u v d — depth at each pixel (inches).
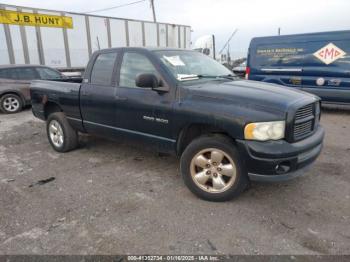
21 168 175.0
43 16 515.2
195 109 125.5
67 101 188.7
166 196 135.7
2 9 468.1
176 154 142.2
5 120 321.7
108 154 196.5
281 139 113.9
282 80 329.1
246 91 126.7
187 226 111.3
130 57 156.9
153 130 144.7
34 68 384.5
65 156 195.0
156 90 138.4
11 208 127.2
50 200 134.0
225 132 125.0
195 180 131.3
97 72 173.0
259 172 114.5
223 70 173.3
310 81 310.3
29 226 113.2
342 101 298.4
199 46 762.2
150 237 105.0
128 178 157.1
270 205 125.8
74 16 555.2
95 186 148.0
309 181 148.5
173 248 99.0
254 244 100.3
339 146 203.9
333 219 114.6
